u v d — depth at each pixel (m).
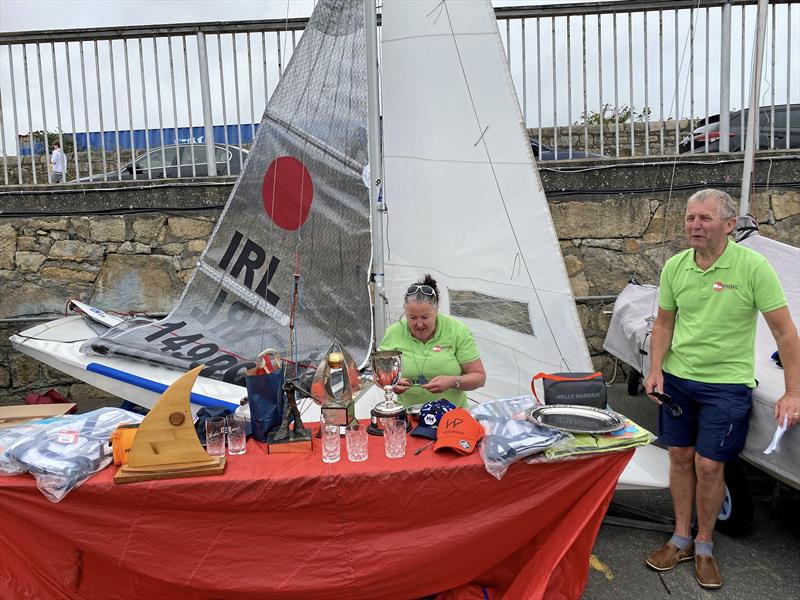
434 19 3.54
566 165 5.54
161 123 5.82
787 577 2.76
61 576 2.22
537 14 5.63
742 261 2.61
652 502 3.50
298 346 3.67
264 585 2.21
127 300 5.68
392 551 2.22
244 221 3.89
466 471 2.17
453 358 2.96
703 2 5.55
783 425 2.45
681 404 2.80
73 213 5.61
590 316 5.64
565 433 2.24
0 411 4.19
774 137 5.67
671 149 5.99
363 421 2.73
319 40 3.64
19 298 5.66
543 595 2.16
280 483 2.12
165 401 2.14
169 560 2.18
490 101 3.52
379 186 3.65
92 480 2.13
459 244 3.66
